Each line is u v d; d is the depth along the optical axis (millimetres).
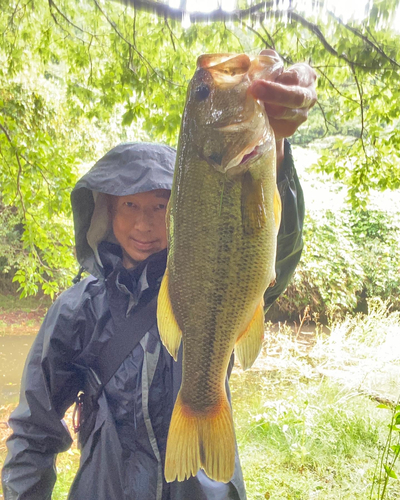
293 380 7543
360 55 6227
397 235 12797
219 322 1552
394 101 7176
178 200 1533
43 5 7707
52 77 12625
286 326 12297
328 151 8156
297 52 7223
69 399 1940
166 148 1996
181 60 7355
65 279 8406
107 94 7387
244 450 5082
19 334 12258
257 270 1507
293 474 4605
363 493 4199
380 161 7488
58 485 4465
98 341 1853
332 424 5426
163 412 1783
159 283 1882
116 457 1734
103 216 2053
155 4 5820
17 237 14844
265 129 1441
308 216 12602
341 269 12430
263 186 1472
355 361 8180
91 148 12727
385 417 5754
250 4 6566
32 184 6766
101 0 7441
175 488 1687
